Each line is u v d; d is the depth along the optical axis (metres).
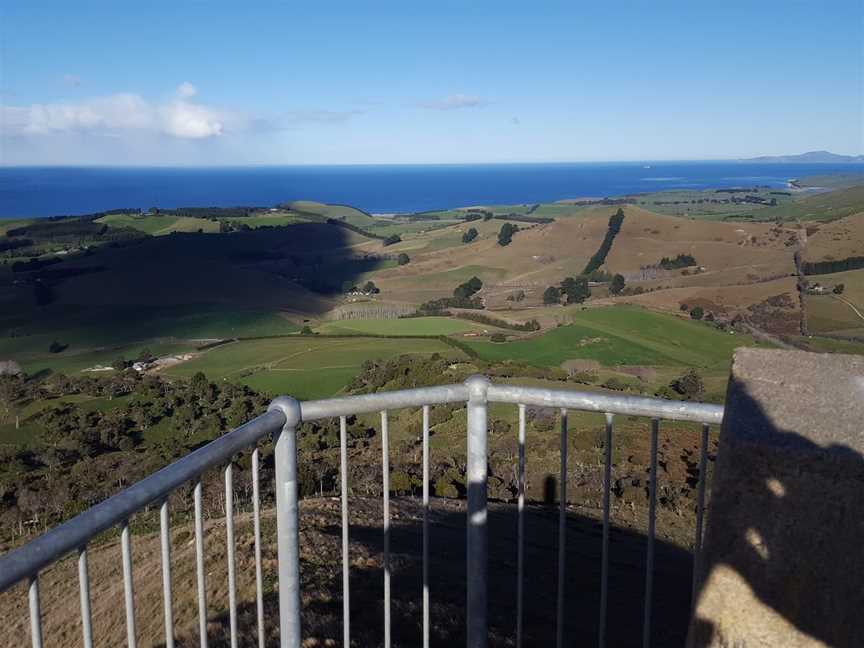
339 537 11.36
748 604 1.68
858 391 1.68
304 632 5.81
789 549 1.62
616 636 7.54
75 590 10.24
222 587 8.81
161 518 1.65
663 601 9.05
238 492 15.64
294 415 2.02
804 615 1.62
